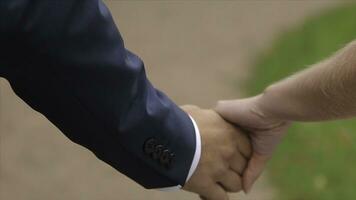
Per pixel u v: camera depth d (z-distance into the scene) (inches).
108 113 76.9
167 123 83.9
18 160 190.4
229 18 255.1
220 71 225.0
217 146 99.5
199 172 96.1
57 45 70.0
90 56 72.4
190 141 87.0
